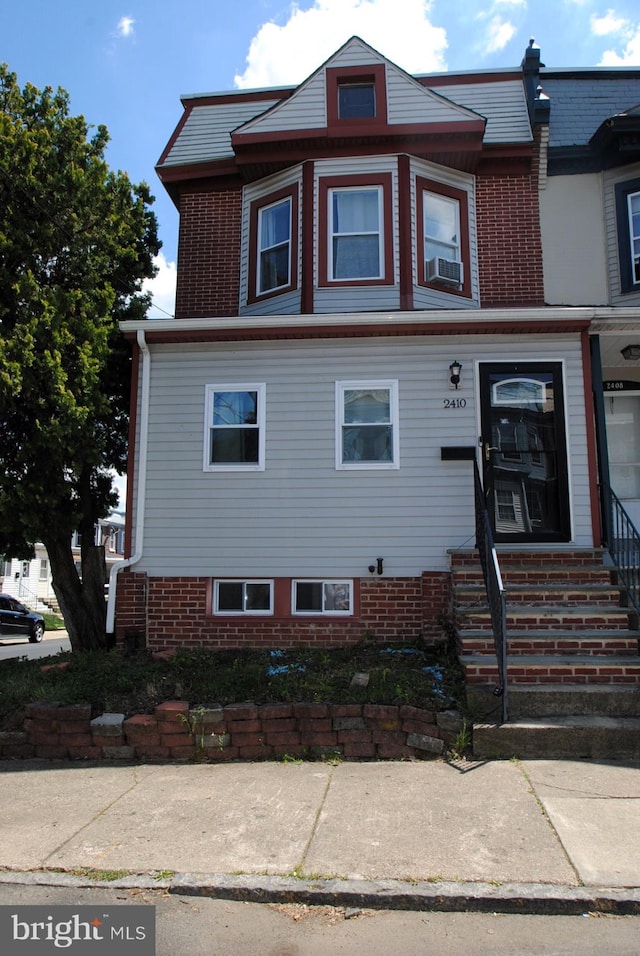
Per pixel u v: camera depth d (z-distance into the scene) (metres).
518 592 7.11
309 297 9.57
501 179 10.26
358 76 10.16
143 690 6.52
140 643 8.32
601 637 6.48
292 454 8.55
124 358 10.05
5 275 8.48
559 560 7.81
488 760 5.41
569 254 10.27
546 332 8.52
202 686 6.43
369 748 5.67
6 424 8.45
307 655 7.62
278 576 8.34
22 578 35.50
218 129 11.12
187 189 10.75
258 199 10.42
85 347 8.55
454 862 3.83
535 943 3.21
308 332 8.60
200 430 8.70
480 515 7.28
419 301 9.55
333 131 9.72
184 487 8.61
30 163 8.73
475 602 7.17
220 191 10.67
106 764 5.74
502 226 10.09
